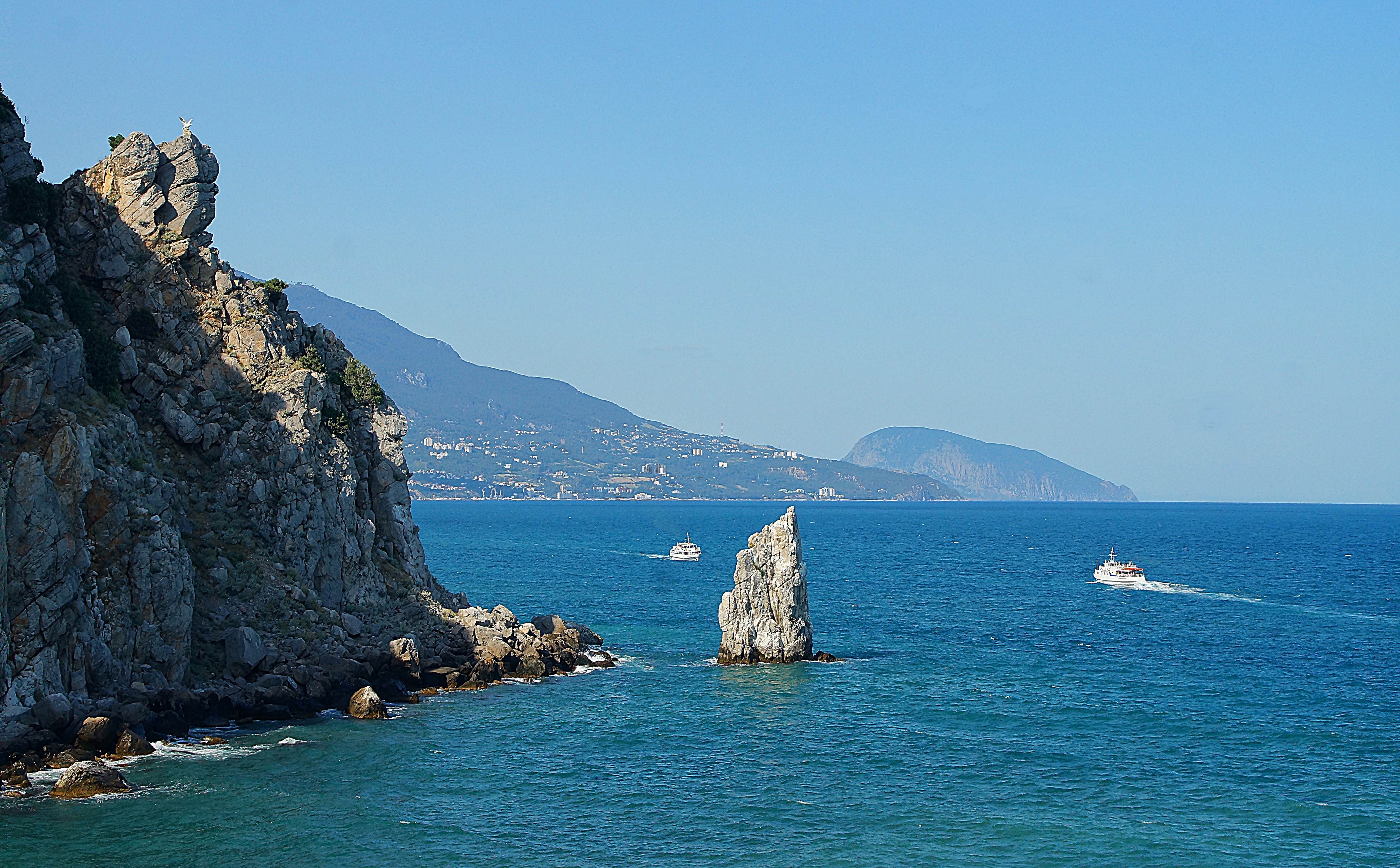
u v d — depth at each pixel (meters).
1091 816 66.44
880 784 71.94
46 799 62.22
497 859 58.66
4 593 67.50
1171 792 70.81
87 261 99.56
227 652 84.19
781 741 81.31
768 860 59.50
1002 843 62.22
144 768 68.38
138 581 78.12
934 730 85.12
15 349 77.44
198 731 76.69
